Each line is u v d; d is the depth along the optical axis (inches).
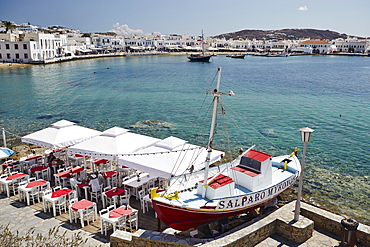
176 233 461.1
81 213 479.2
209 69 4461.1
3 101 1888.5
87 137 717.3
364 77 3506.4
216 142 1104.8
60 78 3112.7
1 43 4288.9
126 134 689.0
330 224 448.1
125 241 411.8
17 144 1022.4
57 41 5374.0
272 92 2375.7
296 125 1366.9
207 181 463.2
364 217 606.2
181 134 1210.0
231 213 451.5
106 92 2325.3
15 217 512.1
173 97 2119.8
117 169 705.6
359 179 786.8
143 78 3272.6
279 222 439.8
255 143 1100.5
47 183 583.2
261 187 490.6
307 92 2384.4
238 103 1902.1
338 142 1114.1
